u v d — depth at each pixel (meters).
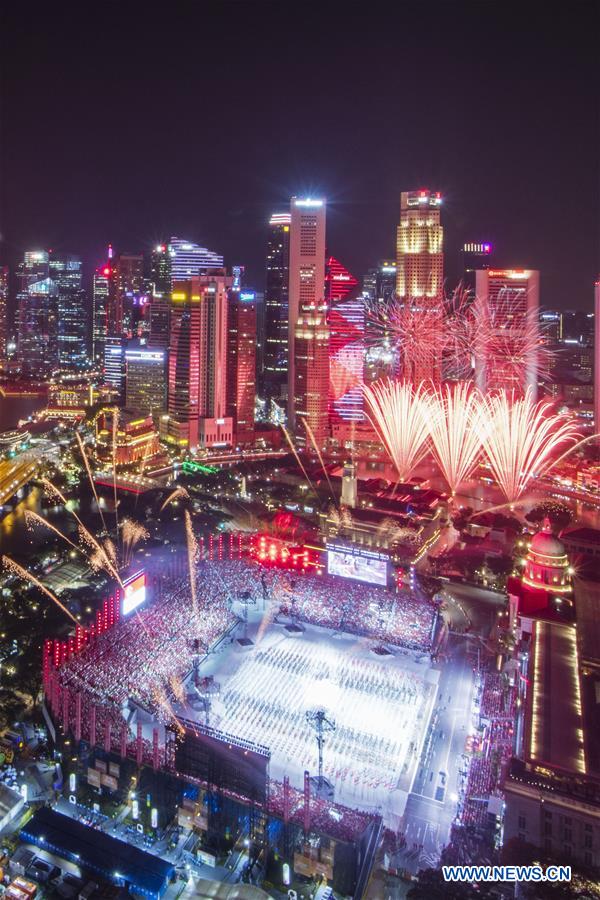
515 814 128.00
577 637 179.00
